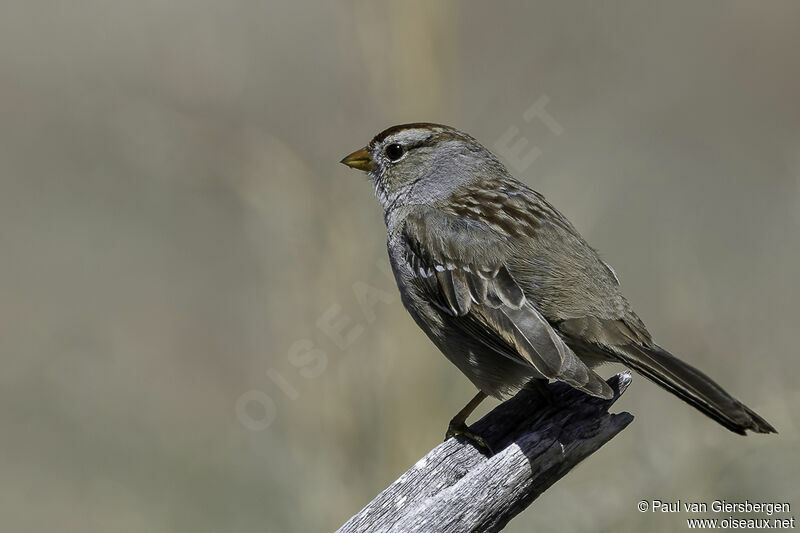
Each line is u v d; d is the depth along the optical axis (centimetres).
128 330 1490
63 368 1422
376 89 1201
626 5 1764
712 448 1005
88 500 1230
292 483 1115
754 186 1574
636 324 785
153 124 1434
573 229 834
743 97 1730
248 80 1691
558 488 1017
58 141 1734
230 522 1151
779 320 1269
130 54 1742
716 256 1421
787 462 984
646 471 1008
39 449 1307
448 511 672
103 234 1648
